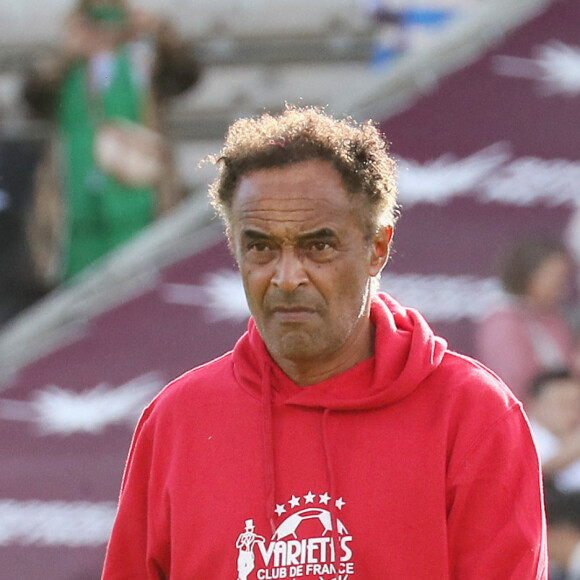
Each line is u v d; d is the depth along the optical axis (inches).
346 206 266.8
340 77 903.1
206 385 295.1
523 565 263.9
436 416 274.2
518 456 272.2
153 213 816.9
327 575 267.3
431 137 666.2
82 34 816.9
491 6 675.4
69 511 657.6
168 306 660.1
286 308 265.9
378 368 279.0
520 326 654.5
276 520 272.4
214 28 920.9
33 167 850.8
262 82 904.9
